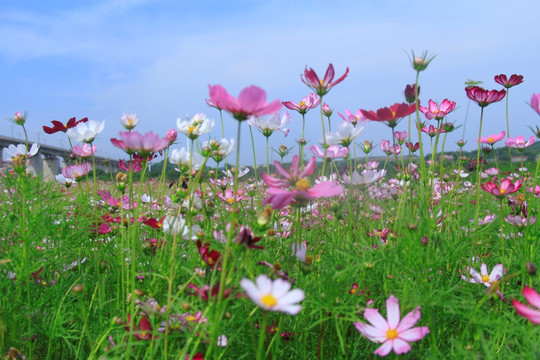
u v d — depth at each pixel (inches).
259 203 37.0
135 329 19.9
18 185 26.9
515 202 32.8
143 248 27.7
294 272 25.7
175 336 17.7
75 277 28.5
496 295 22.0
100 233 31.3
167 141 21.3
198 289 18.9
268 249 28.5
